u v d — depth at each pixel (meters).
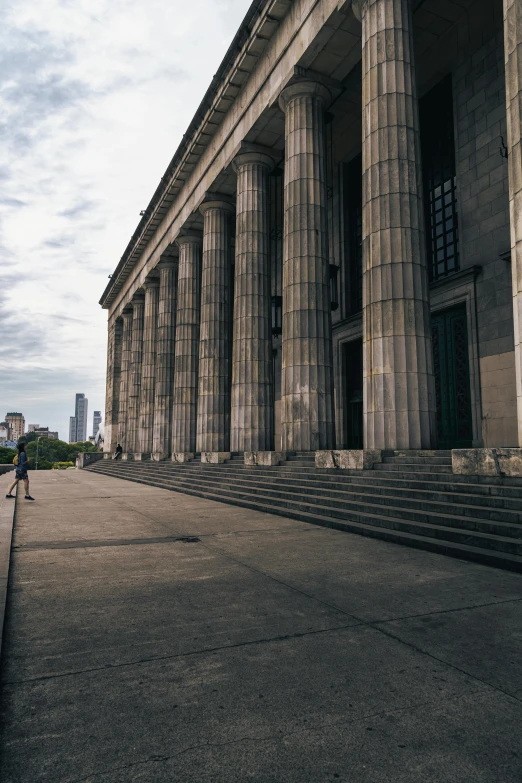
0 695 3.34
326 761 2.66
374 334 13.24
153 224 35.16
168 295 34.62
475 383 17.02
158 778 2.52
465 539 7.40
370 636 4.32
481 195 17.33
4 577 5.99
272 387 21.59
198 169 27.56
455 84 18.50
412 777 2.53
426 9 17.69
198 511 12.76
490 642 4.18
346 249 24.58
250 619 4.74
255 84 20.86
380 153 13.59
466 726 2.98
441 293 18.53
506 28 9.90
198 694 3.35
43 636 4.35
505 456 8.68
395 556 7.29
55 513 12.42
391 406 12.71
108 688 3.44
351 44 16.83
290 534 9.20
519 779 2.52
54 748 2.77
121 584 5.92
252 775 2.54
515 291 9.33
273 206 29.69
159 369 33.97
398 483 10.67
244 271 21.83
